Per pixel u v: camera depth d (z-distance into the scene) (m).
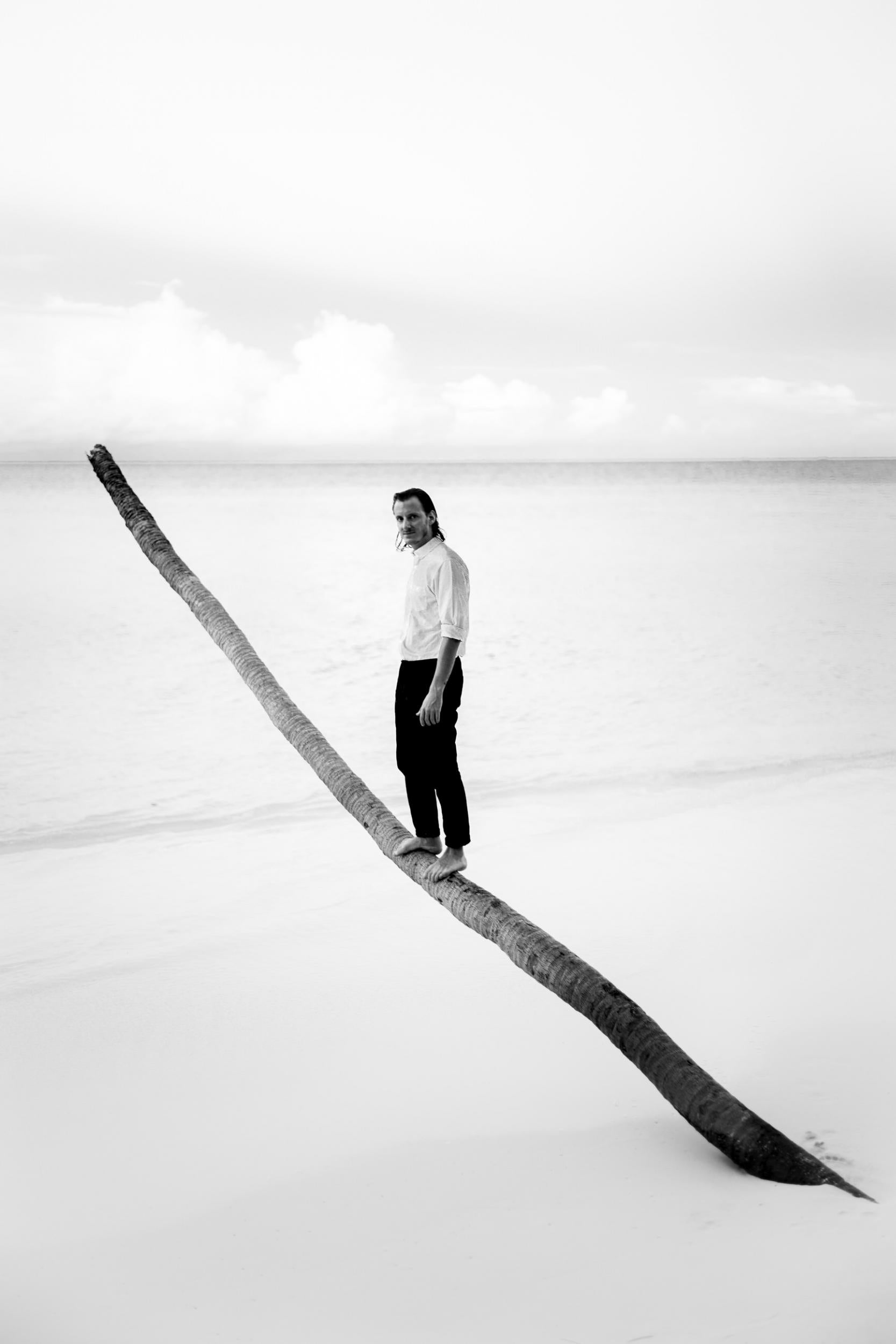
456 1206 2.97
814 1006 4.32
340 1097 3.89
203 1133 3.68
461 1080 3.98
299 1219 2.97
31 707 11.45
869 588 18.38
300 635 14.64
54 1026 4.64
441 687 3.57
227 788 9.09
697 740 10.13
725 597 17.41
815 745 10.00
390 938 5.67
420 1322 2.41
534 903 5.94
